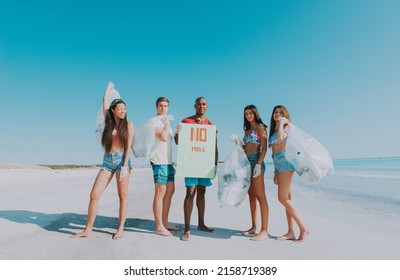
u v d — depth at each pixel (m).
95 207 4.10
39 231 4.25
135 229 4.51
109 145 4.17
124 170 4.09
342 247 3.75
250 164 4.41
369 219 5.79
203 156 4.28
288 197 4.15
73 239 3.90
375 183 13.54
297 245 3.84
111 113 4.33
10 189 9.84
